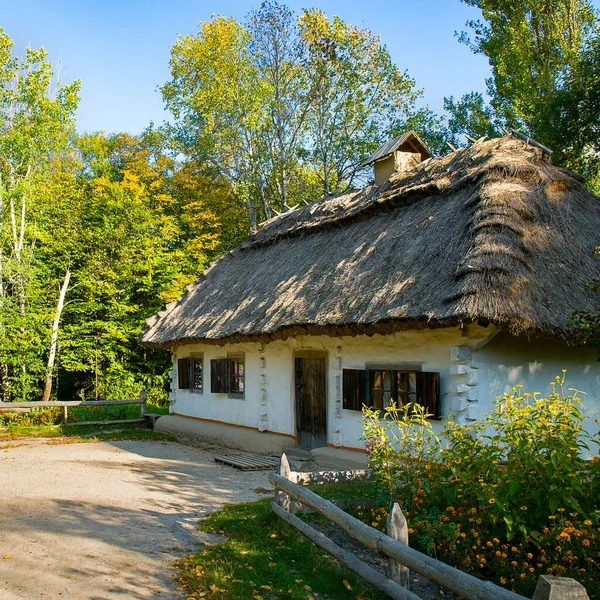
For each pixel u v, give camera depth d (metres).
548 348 8.40
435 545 5.01
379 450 6.09
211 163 26.61
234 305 12.70
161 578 4.86
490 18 22.44
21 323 18.30
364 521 5.96
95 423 16.08
